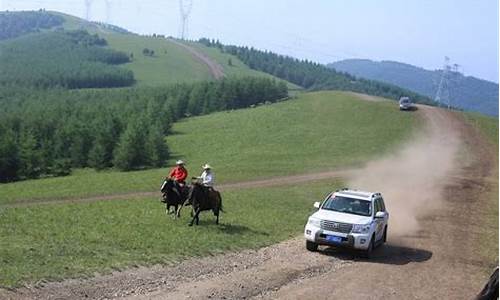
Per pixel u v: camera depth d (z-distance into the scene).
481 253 25.50
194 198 25.53
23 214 26.73
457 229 32.28
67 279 15.35
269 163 69.56
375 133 90.00
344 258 22.09
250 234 24.81
